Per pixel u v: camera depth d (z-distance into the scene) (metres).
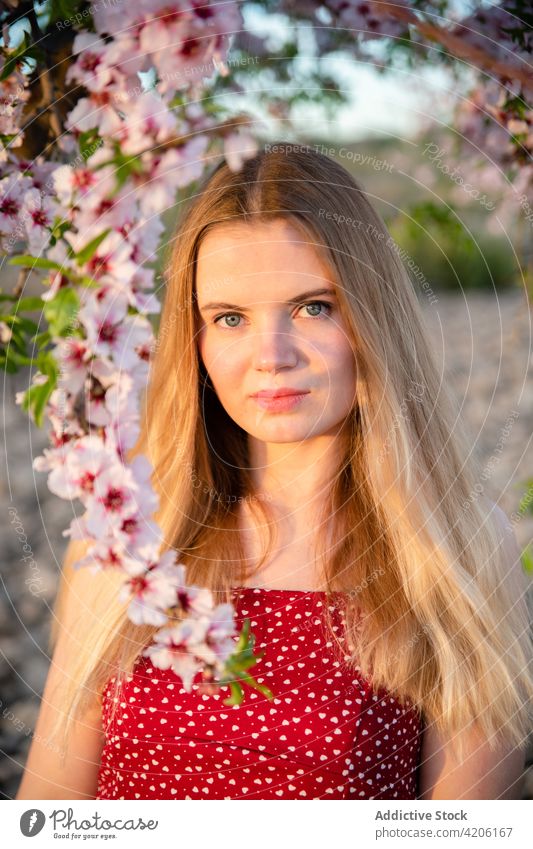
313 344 1.38
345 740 1.46
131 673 1.50
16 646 3.43
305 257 1.37
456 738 1.53
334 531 1.56
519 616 1.68
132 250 1.04
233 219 1.37
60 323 1.01
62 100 1.29
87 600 1.63
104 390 1.11
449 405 1.68
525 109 1.87
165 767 1.49
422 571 1.52
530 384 5.91
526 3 1.60
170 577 1.08
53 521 4.44
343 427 1.55
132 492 1.07
